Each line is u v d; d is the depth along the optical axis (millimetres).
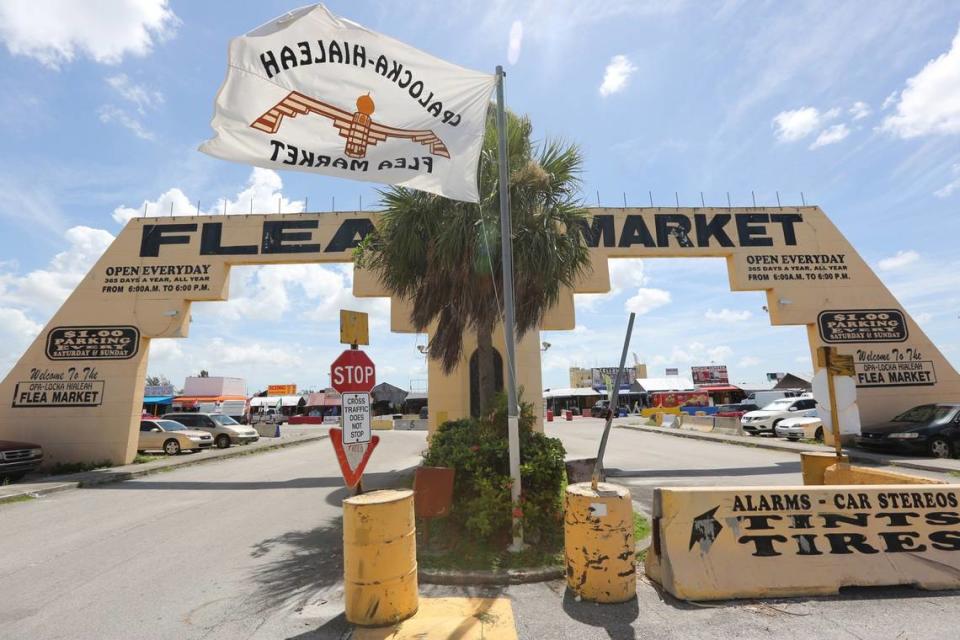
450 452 6871
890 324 15211
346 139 5703
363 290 14828
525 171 8117
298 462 16641
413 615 4297
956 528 4840
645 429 27547
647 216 15312
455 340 9188
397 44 5949
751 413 22344
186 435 19922
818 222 15680
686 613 4270
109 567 5891
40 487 11133
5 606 4762
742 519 4766
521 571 5180
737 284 15188
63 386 14781
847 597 4496
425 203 8453
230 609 4656
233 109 5391
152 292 15070
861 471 6121
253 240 15148
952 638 3719
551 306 8891
